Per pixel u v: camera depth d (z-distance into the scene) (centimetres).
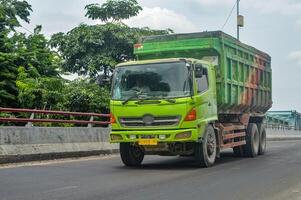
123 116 1330
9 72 2377
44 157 1600
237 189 970
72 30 3195
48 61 2803
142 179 1112
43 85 2323
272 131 4147
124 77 1351
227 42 1558
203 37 1504
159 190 951
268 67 2064
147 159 1689
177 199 854
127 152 1409
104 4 3275
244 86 1733
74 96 2402
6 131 1492
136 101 1316
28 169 1310
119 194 902
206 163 1381
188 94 1292
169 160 1647
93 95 2439
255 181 1086
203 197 876
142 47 1543
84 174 1205
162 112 1295
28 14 3062
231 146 1597
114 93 1352
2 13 2698
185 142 1339
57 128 1702
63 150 1697
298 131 5425
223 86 1513
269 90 2073
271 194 914
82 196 879
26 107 2225
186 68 1306
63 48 3141
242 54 1719
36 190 941
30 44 2850
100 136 1930
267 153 1997
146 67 1339
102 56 3039
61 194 898
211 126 1425
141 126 1312
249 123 1820
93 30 3119
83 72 3122
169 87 1305
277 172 1263
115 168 1364
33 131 1593
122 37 3081
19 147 1523
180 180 1098
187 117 1287
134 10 3259
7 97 2248
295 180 1104
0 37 2555
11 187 977
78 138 1800
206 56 1517
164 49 1523
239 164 1489
